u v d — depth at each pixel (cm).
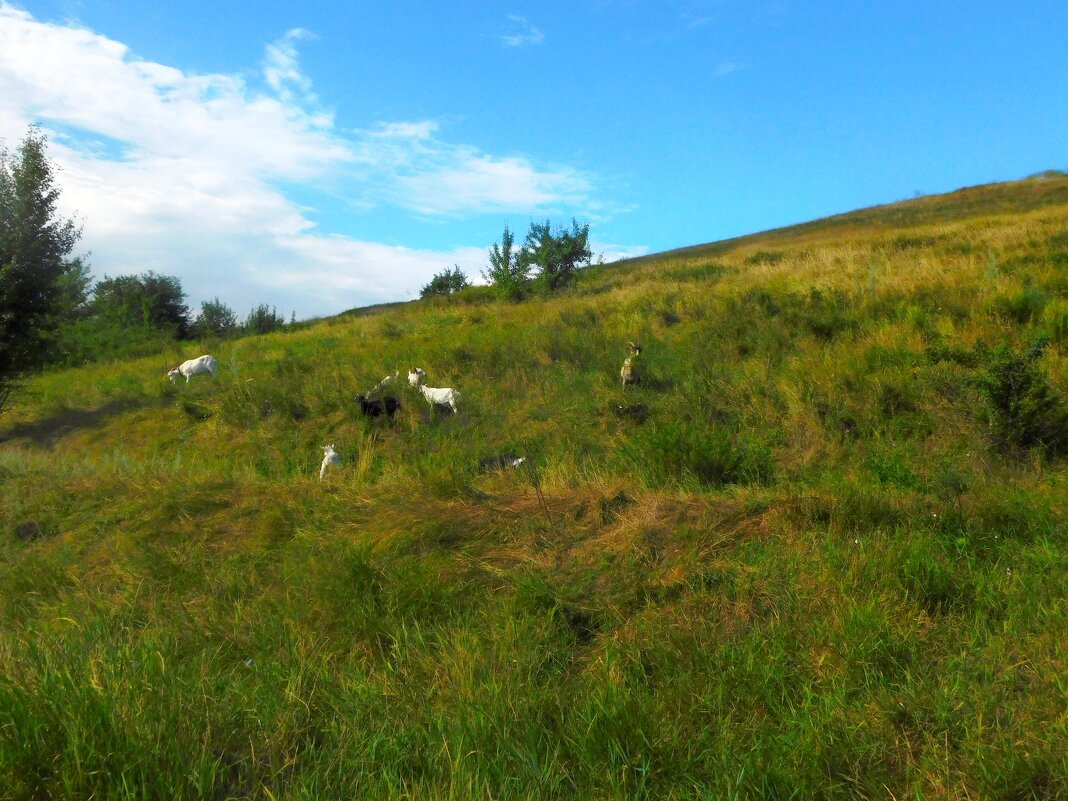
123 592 480
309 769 282
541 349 1180
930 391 755
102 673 319
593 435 831
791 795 257
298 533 537
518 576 436
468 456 818
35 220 1391
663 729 292
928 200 5191
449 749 287
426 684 344
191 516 591
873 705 300
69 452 1058
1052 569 398
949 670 320
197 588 473
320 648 382
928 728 289
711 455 615
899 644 339
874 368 855
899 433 702
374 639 390
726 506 501
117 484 676
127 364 1809
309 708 321
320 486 633
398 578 437
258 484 654
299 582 453
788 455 694
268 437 967
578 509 518
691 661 344
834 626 353
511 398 1004
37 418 1292
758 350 1025
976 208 4162
